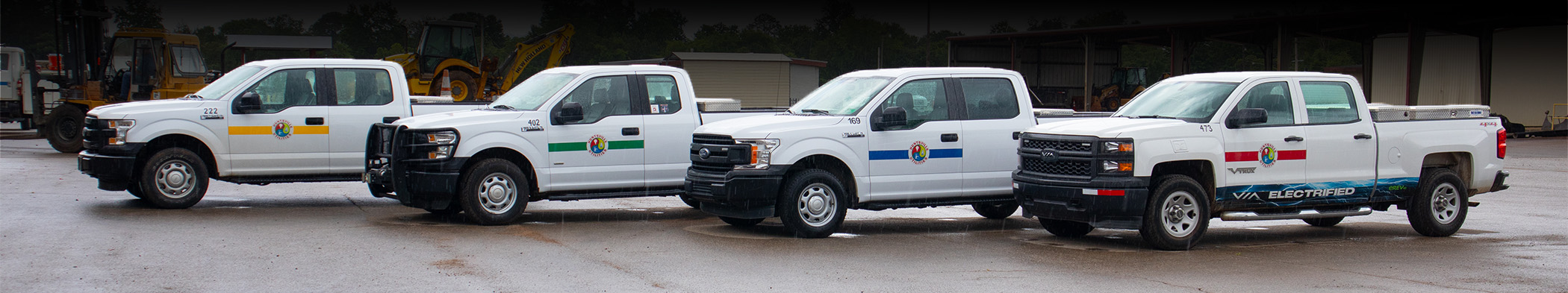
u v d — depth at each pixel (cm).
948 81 1038
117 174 1105
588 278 732
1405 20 3550
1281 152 934
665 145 1117
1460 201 1020
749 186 942
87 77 2256
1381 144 984
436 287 691
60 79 2359
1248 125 921
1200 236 898
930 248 907
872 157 988
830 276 750
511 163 1043
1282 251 902
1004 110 1062
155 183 1124
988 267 796
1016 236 1005
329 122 1181
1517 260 849
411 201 1030
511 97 1127
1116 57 5378
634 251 869
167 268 752
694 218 1128
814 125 969
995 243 942
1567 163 2188
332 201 1256
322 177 1194
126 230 957
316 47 2911
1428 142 1006
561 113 1050
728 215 970
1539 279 756
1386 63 4662
